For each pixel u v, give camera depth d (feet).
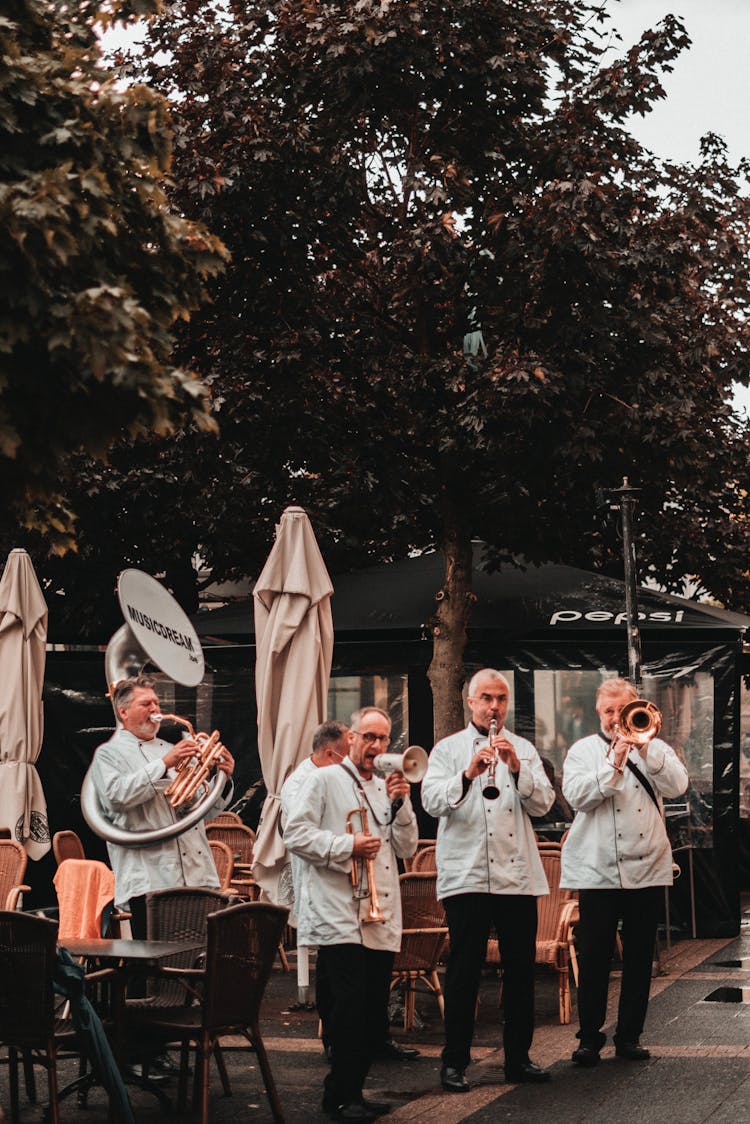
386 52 52.42
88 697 57.36
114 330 20.76
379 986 27.09
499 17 53.67
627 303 53.11
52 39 24.75
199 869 30.99
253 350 55.21
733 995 38.06
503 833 28.40
